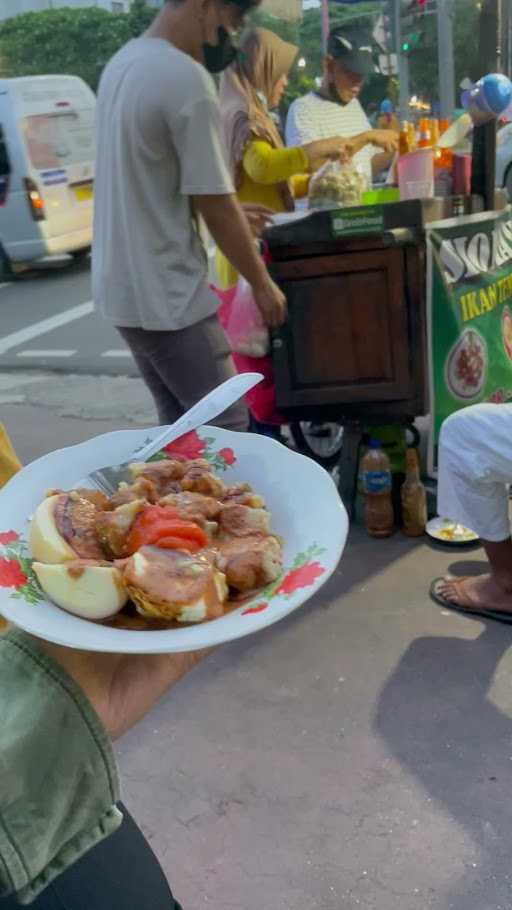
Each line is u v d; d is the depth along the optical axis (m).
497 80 3.30
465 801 2.07
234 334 3.40
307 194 3.75
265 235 3.13
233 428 2.83
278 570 0.80
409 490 3.30
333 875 1.92
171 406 3.09
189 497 0.86
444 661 2.59
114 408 5.54
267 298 2.88
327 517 0.86
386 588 3.01
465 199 3.36
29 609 0.73
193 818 2.11
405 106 7.48
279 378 3.31
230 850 2.01
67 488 0.96
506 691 2.44
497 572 2.74
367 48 4.05
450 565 3.13
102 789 0.67
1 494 0.92
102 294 2.77
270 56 3.43
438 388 3.25
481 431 2.53
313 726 2.38
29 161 9.60
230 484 0.97
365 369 3.23
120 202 2.60
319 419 3.38
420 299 3.09
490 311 3.43
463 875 1.88
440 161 3.50
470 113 3.41
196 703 2.51
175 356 2.74
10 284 10.09
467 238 3.26
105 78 2.63
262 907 1.86
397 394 3.21
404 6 8.27
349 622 2.83
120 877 0.90
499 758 2.20
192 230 2.69
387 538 3.36
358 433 3.40
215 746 2.33
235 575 0.78
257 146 3.41
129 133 2.48
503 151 9.70
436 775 2.16
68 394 5.93
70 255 10.90
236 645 2.75
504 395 3.58
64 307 8.67
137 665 0.74
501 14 3.56
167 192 2.57
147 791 2.20
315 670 2.60
